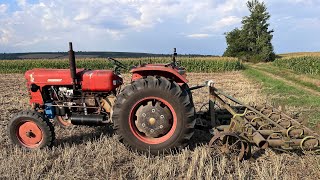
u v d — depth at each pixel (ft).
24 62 109.29
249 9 191.83
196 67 103.55
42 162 16.24
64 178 14.38
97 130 22.35
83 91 19.89
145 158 16.57
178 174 14.92
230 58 110.63
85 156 17.20
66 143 19.24
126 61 107.86
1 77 84.17
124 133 17.30
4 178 14.40
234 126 17.31
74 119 19.30
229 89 48.16
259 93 42.47
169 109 17.51
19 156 16.98
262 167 14.92
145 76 18.38
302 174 14.79
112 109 18.74
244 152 16.25
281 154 17.04
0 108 31.78
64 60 113.39
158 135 17.61
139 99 17.15
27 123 18.40
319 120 24.44
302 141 16.03
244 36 192.44
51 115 20.06
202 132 21.44
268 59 185.37
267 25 189.57
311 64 83.87
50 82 19.79
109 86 19.45
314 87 49.98
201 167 14.99
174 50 21.31
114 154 17.53
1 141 20.04
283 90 44.78
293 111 28.12
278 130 17.63
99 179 14.42
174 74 17.79
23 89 51.72
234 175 14.69
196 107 30.58
